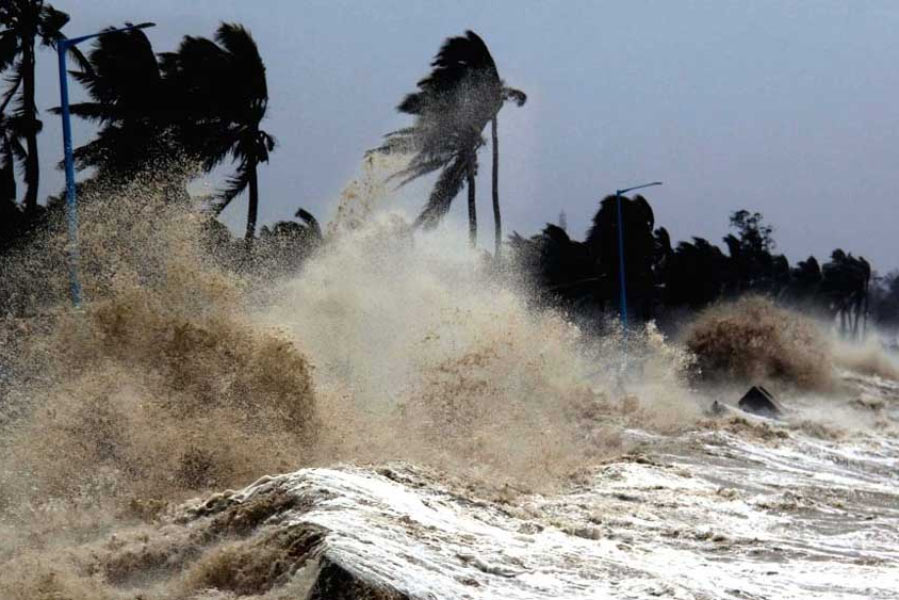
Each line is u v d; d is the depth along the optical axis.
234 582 13.15
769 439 35.09
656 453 30.55
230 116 58.19
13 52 56.22
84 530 16.73
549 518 18.84
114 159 56.50
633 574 14.38
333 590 11.92
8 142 57.75
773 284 162.12
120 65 56.66
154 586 13.59
